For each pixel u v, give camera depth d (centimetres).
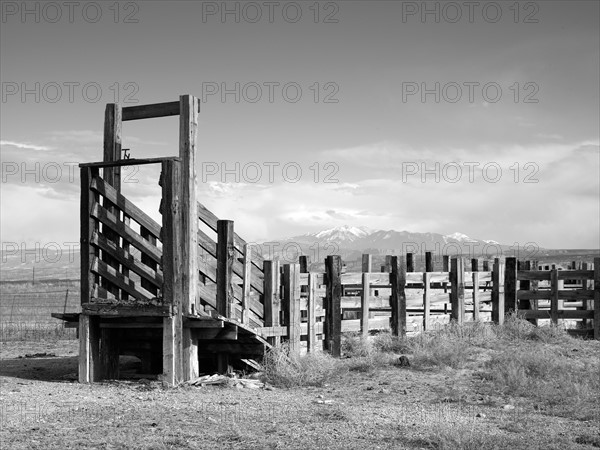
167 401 1278
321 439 946
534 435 974
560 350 1931
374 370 1627
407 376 1568
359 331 1977
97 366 1597
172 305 1481
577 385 1305
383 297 2059
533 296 2425
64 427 1034
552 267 3141
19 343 2656
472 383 1466
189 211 1498
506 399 1280
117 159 1625
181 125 1513
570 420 1093
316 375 1516
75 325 1673
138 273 1592
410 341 1939
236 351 1617
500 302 2402
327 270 1870
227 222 1540
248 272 1605
